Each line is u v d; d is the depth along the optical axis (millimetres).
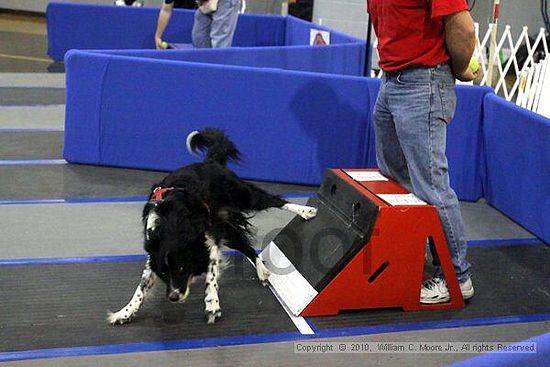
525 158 6410
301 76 7141
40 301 4746
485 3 14352
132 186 7156
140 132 7516
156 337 4398
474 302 5090
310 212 5262
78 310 4668
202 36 10602
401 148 5117
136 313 4668
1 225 5977
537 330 4730
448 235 4824
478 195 7234
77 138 7621
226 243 5121
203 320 4633
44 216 6242
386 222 4617
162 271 4223
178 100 7363
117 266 5348
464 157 7113
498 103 6773
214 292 4582
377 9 4785
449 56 4660
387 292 4805
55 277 5105
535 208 6305
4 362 4023
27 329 4387
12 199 6594
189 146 5566
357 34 14547
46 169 7520
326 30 11742
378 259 4699
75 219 6223
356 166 7352
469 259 5832
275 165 7402
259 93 7234
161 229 4199
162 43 12055
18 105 10219
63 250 5566
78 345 4250
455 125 7027
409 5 4516
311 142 7301
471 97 6961
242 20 13328
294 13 14727
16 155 7922
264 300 4934
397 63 4699
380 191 4961
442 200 4754
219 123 7367
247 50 8766
